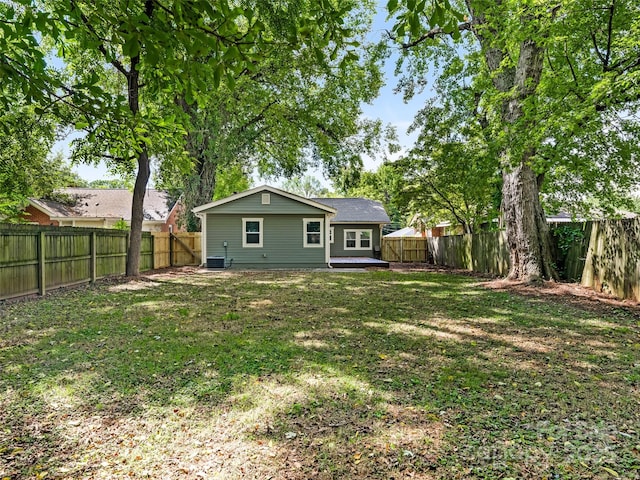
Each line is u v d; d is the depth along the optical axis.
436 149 16.62
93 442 2.44
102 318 6.02
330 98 18.27
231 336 4.98
